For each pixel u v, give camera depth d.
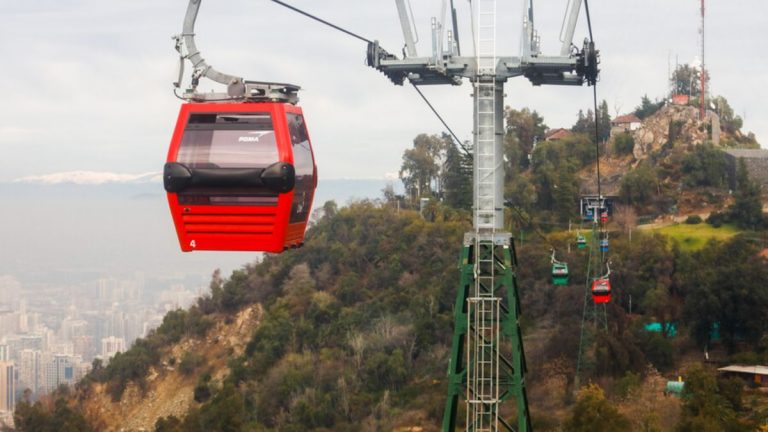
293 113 26.08
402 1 44.34
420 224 143.38
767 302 94.81
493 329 44.47
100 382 142.25
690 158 152.88
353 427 99.00
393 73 44.81
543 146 157.88
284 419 105.50
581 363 92.38
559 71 43.75
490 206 44.72
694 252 117.62
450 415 45.56
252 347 129.62
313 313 129.62
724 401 75.88
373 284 134.38
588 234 128.25
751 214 138.25
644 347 94.56
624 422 70.50
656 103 186.25
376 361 109.06
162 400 135.88
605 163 164.38
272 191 25.05
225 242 25.59
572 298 105.19
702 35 181.75
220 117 25.31
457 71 44.47
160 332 151.38
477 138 44.56
